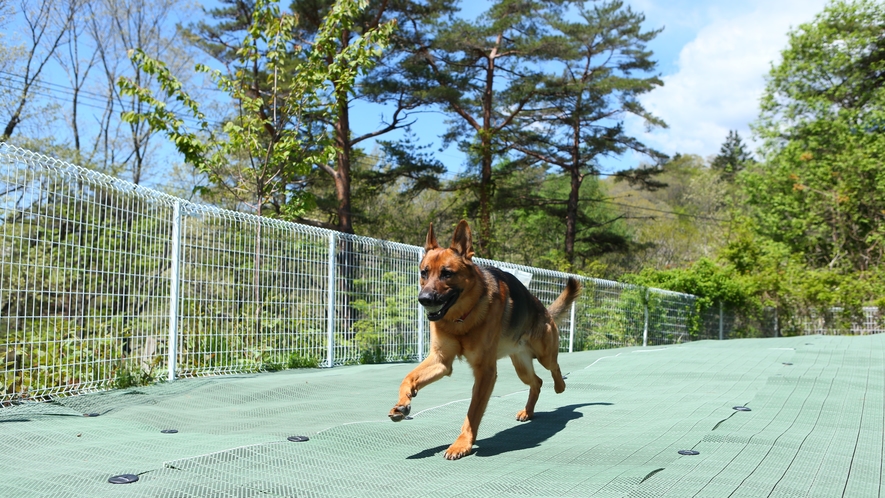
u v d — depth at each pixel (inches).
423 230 1145.4
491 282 179.6
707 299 721.6
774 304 809.5
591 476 126.0
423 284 168.1
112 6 1039.0
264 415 207.9
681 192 2632.9
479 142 1057.5
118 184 248.1
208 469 133.3
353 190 1090.1
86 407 212.2
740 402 212.5
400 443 163.5
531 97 1063.0
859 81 1135.0
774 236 1128.8
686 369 292.5
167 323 273.4
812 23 1179.9
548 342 210.2
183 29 883.4
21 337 212.2
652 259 1697.8
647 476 124.6
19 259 208.5
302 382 265.9
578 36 1082.7
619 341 573.9
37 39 992.2
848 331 778.8
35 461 143.0
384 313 391.5
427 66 953.5
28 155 211.0
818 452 151.3
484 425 191.0
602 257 1445.6
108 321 245.9
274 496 116.3
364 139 952.3
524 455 151.2
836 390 235.0
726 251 879.7
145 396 233.0
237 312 304.7
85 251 232.8
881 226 960.9
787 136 1194.6
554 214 1252.5
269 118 486.6
